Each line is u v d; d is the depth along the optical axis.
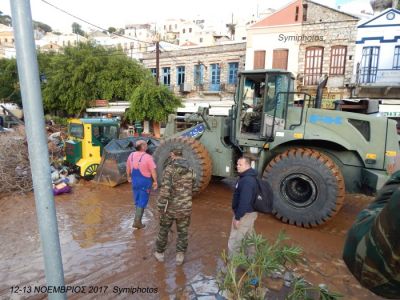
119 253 4.02
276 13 18.61
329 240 4.56
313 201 4.89
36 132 1.41
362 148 5.01
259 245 2.87
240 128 5.93
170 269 3.62
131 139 8.15
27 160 7.47
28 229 4.80
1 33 79.62
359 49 16.50
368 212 0.92
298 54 18.30
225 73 22.52
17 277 3.47
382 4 20.16
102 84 20.84
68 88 21.28
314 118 5.36
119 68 21.48
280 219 5.26
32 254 4.00
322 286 3.21
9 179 6.75
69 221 5.11
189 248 4.18
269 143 5.54
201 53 23.34
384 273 0.78
